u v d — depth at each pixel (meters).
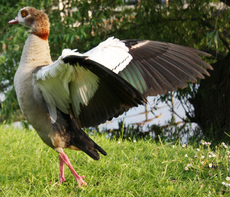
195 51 4.49
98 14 9.30
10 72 9.47
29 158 5.48
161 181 4.56
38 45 4.59
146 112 11.48
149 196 4.28
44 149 5.97
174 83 4.31
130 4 9.63
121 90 3.73
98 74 3.62
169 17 9.67
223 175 4.68
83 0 8.77
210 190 4.33
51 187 4.42
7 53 9.28
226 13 9.21
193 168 4.95
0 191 4.43
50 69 3.76
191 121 9.67
